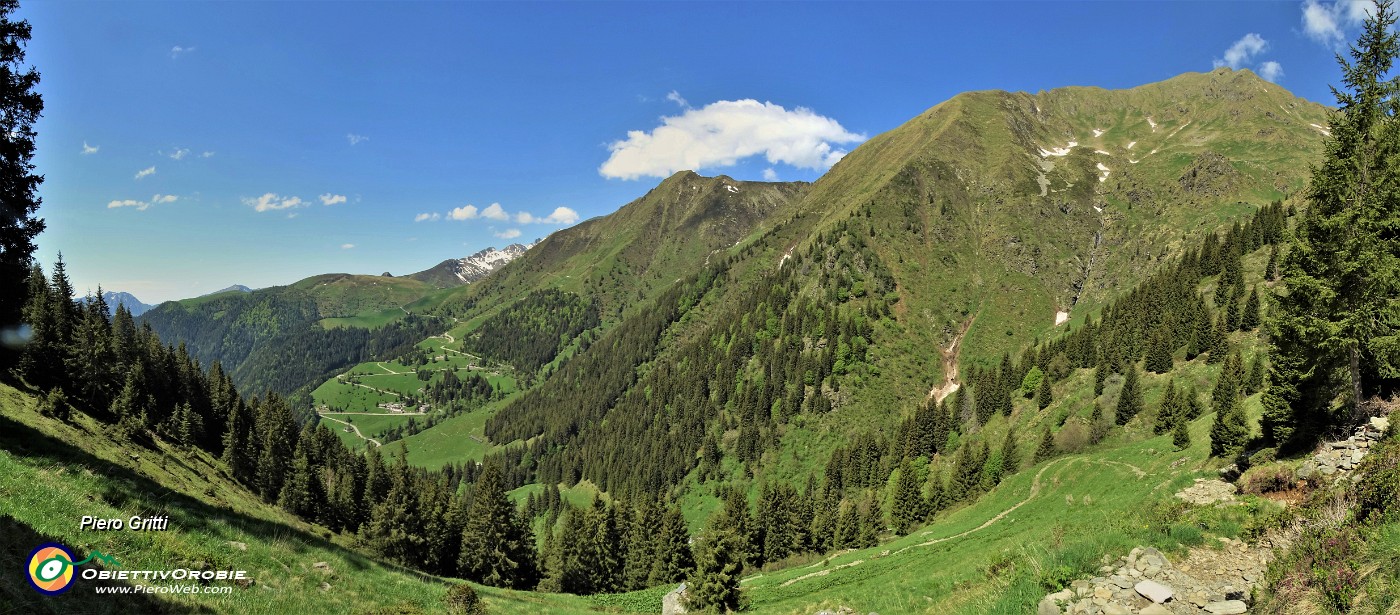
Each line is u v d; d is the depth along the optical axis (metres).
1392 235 30.23
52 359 84.88
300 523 82.75
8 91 29.59
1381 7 29.09
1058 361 141.50
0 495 16.77
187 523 21.16
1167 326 125.75
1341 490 17.66
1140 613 14.05
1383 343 29.11
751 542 95.88
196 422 103.00
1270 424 38.03
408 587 25.62
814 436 163.50
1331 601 12.01
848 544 99.94
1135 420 108.31
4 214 30.66
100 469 22.98
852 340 186.12
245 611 16.86
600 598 56.25
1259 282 120.56
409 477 90.81
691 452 173.88
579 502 179.75
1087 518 34.50
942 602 21.25
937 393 178.50
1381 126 29.44
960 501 108.88
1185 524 18.91
